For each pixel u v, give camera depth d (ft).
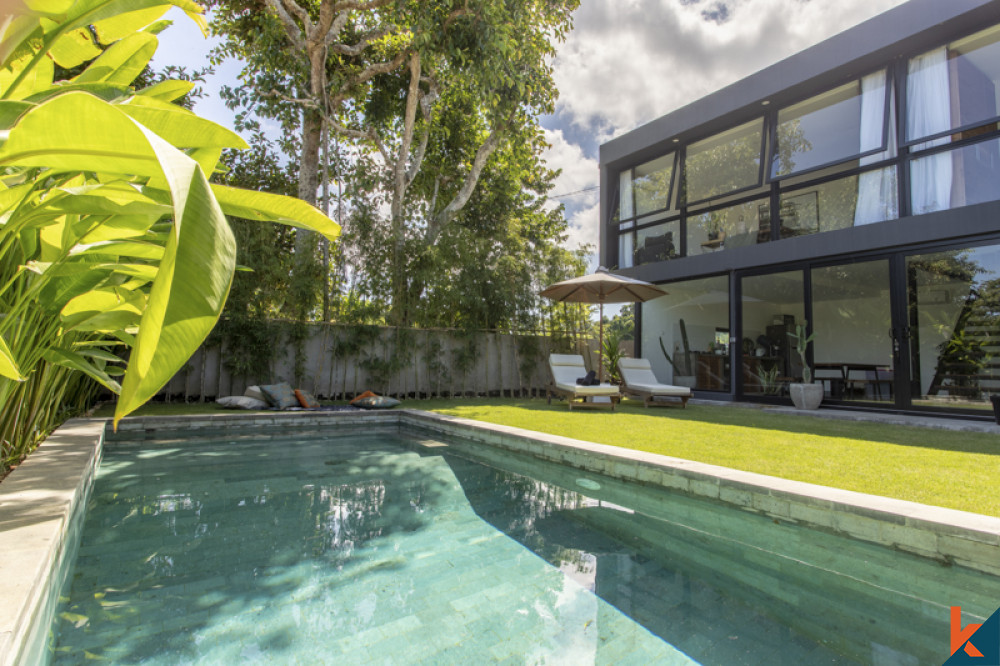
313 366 24.47
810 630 4.90
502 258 29.40
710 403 24.93
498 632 4.79
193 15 5.69
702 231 28.35
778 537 7.45
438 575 6.12
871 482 8.30
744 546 7.32
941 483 8.23
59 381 11.44
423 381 27.61
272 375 23.12
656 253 30.68
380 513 8.61
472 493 9.98
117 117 2.24
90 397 17.52
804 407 20.98
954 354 18.48
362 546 7.06
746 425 15.96
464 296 27.53
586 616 5.15
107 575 5.97
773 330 24.38
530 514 8.64
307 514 8.50
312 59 27.22
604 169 33.14
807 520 7.13
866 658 4.40
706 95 26.99
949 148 19.54
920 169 20.38
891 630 4.91
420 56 26.76
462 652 4.45
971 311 18.19
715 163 27.78
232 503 9.09
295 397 21.26
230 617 5.03
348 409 20.61
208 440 16.12
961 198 19.19
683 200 29.12
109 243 5.46
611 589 5.78
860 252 21.21
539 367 31.30
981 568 5.51
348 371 25.46
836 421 17.46
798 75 23.17
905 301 19.83
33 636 3.91
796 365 23.35
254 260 21.67
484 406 23.00
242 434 17.20
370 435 17.76
